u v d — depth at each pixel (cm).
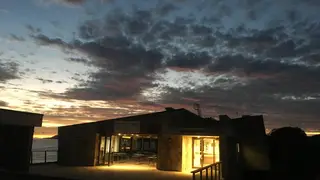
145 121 1878
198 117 1797
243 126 1931
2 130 1343
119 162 2205
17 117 1305
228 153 1437
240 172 1712
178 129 1722
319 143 1988
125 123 1906
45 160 1925
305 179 1833
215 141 1862
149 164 2081
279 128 2180
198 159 1861
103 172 1552
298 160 1925
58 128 2017
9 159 1348
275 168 1902
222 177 1387
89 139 1938
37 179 1230
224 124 1462
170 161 1739
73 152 1938
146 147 2678
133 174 1509
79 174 1421
